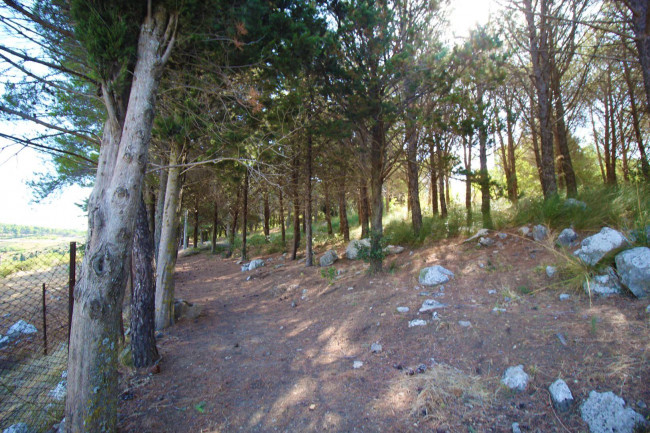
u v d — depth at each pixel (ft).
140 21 10.60
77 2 9.39
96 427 8.57
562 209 23.53
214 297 32.53
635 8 16.12
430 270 21.42
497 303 15.61
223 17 12.85
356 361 13.43
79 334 8.63
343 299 22.34
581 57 36.99
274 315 23.34
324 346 15.76
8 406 11.66
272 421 10.16
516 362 10.95
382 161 24.91
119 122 9.94
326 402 10.86
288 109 21.80
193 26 11.98
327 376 12.61
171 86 15.89
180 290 38.50
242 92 16.06
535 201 27.53
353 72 20.51
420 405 9.75
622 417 7.80
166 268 21.26
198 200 69.21
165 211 21.67
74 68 14.14
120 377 13.32
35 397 12.07
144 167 9.56
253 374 13.51
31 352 15.51
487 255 23.29
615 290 13.57
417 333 14.53
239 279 40.86
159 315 20.83
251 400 11.50
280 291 30.45
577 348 10.77
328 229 60.75
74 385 8.54
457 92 20.86
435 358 12.37
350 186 44.19
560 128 32.81
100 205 8.96
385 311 17.95
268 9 16.61
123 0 9.98
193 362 15.03
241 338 18.45
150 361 14.44
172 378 13.39
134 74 9.89
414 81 20.70
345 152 34.24
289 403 11.05
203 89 15.25
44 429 10.30
